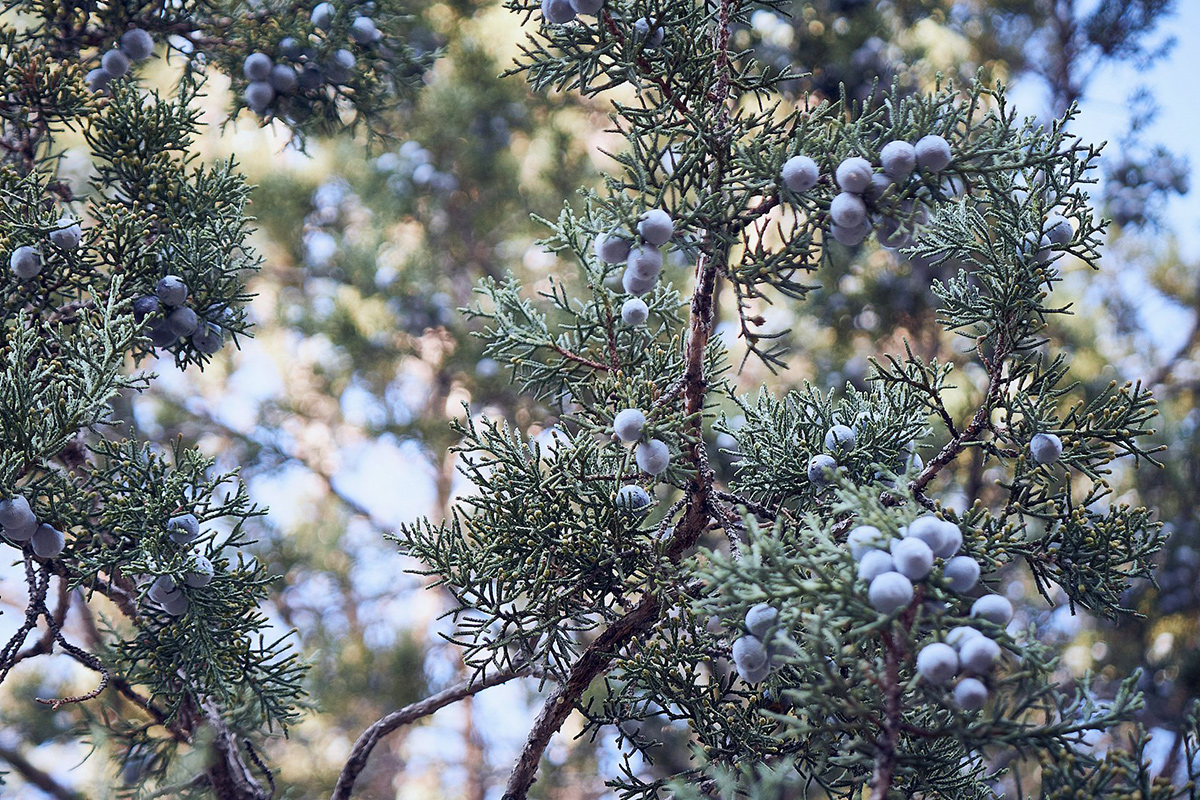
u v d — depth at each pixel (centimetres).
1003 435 77
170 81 155
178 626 81
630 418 75
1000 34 179
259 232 200
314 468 224
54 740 148
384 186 196
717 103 77
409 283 191
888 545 70
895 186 74
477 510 79
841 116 76
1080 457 76
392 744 219
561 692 79
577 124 208
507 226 203
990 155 75
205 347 87
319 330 190
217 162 89
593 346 84
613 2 76
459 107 183
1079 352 178
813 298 160
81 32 94
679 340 82
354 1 104
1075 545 76
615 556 77
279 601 199
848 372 153
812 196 75
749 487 80
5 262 83
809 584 70
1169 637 169
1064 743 70
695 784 77
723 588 71
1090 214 77
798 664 71
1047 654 69
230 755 90
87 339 80
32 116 92
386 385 208
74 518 79
